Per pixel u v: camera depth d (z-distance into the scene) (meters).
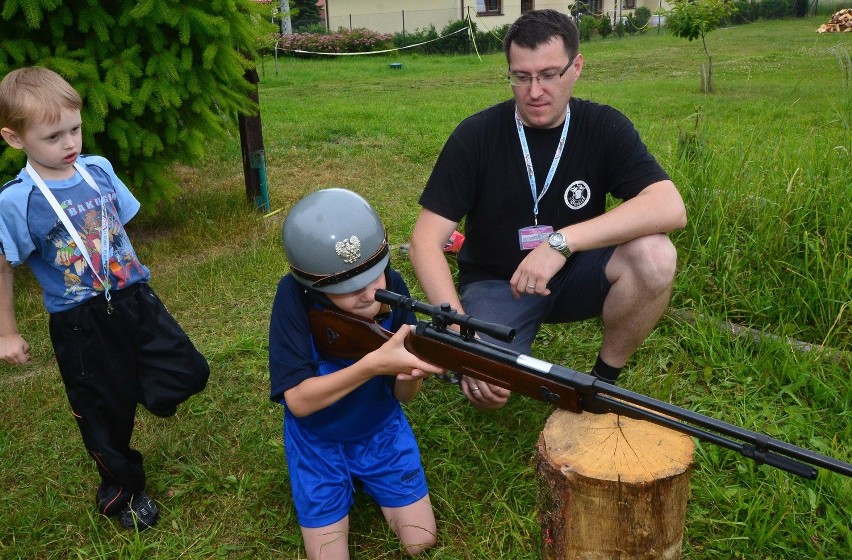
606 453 2.23
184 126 5.83
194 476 3.19
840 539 2.67
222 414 3.66
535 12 2.99
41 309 4.91
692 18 13.07
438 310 2.25
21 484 3.22
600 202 3.28
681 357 3.85
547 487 2.30
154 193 5.72
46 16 5.03
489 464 3.14
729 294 4.35
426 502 2.79
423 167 8.37
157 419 3.62
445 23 29.20
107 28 5.21
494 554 2.69
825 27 24.34
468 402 3.60
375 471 2.73
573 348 4.05
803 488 2.85
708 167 4.99
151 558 2.77
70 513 3.00
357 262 2.40
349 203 2.43
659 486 2.14
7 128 2.55
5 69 4.92
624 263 3.05
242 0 5.80
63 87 2.56
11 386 4.00
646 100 12.34
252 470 3.25
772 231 4.48
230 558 2.79
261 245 5.83
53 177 2.68
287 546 2.83
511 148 3.20
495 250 3.35
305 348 2.58
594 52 23.19
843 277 4.05
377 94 15.51
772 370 3.64
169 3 5.23
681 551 2.57
